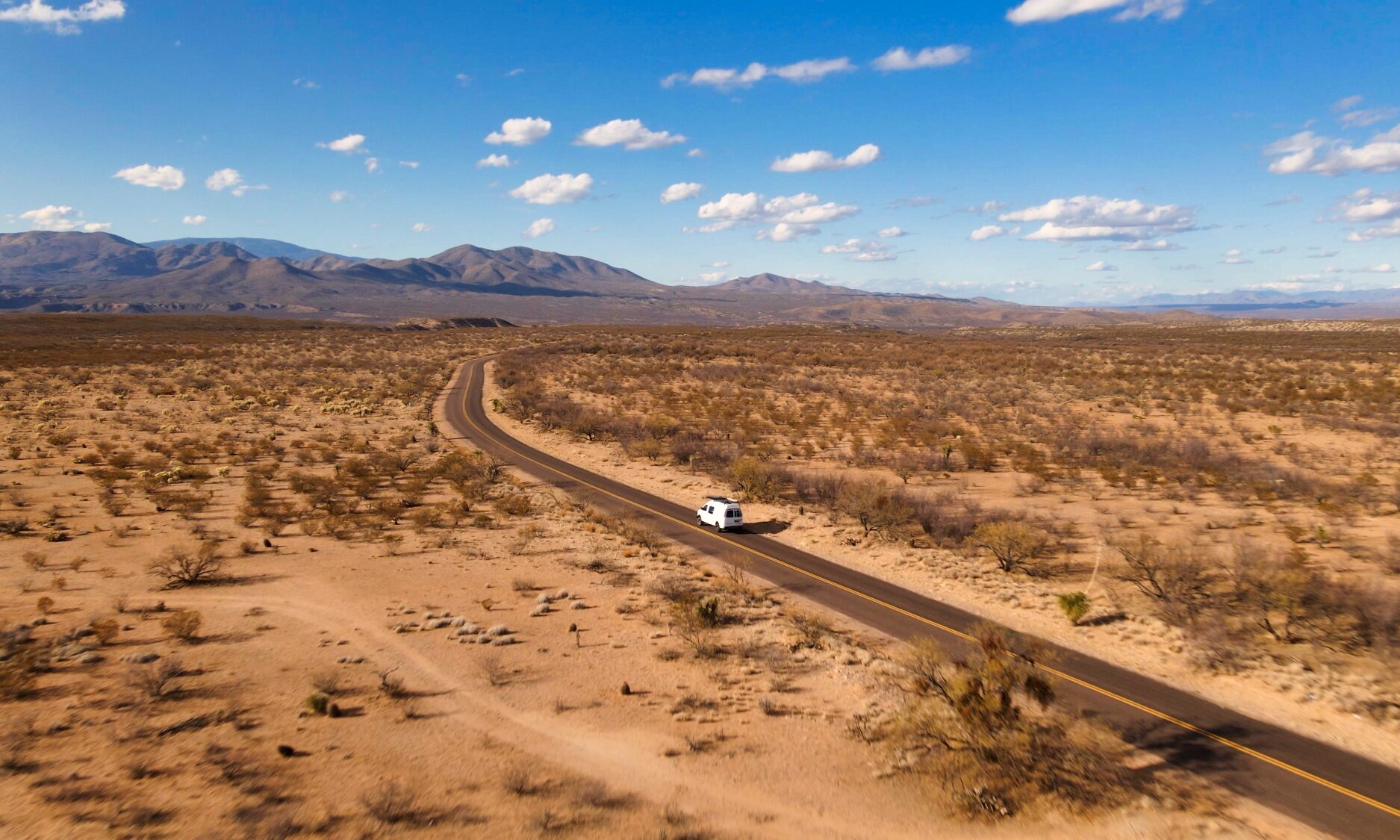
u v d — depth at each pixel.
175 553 29.17
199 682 20.20
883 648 24.48
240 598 26.92
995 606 28.20
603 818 15.11
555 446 63.88
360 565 31.28
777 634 25.16
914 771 17.19
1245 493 42.56
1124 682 21.80
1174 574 27.98
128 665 20.80
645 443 59.22
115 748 16.64
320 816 14.62
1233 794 16.36
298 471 49.91
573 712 19.56
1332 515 37.28
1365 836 14.98
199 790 15.25
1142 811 15.63
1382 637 22.86
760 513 42.41
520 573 31.11
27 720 17.59
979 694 18.50
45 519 36.09
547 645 23.80
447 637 24.12
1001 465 52.69
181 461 50.72
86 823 13.98
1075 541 35.56
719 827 14.99
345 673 21.20
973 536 35.53
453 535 36.53
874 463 53.59
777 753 17.83
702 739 18.36
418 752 17.30
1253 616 25.25
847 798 16.09
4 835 13.48
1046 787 16.44
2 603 25.47
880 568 32.78
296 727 18.08
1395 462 49.16
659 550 35.22
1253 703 20.34
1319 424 62.53
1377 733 18.53
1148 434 60.78
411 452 58.03
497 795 15.70
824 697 20.91
